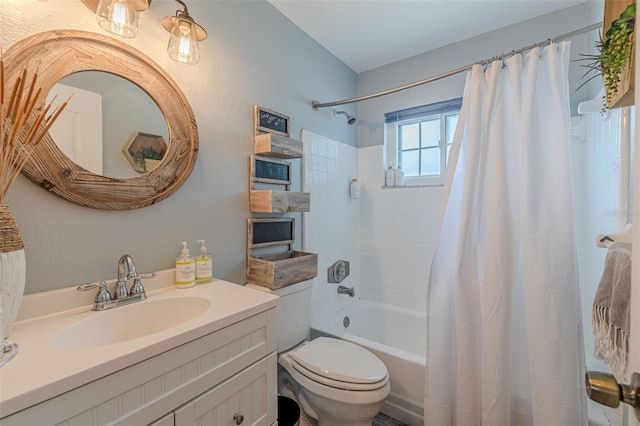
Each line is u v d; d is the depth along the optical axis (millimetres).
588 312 1404
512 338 1284
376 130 2410
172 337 716
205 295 1039
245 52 1482
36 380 541
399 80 2293
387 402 1599
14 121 692
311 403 1353
